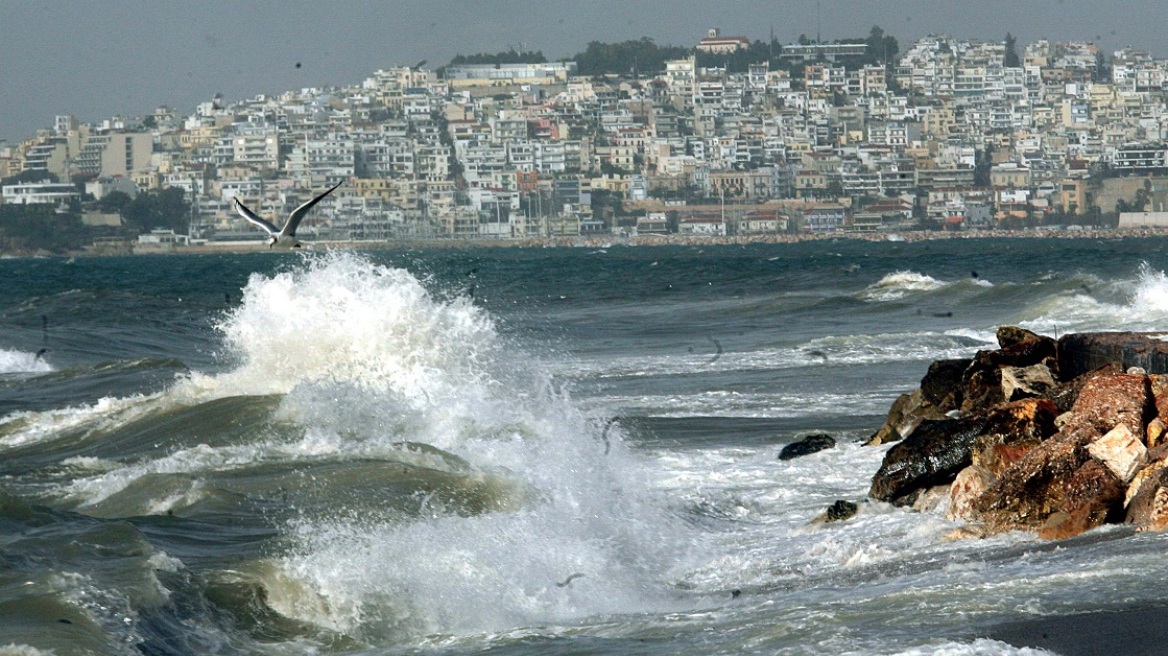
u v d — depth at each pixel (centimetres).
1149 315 10512
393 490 4466
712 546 3984
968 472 3859
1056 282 13825
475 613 3319
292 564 3488
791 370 8394
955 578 3150
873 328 11775
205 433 5728
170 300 17438
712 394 7288
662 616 3114
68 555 3503
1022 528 3600
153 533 3894
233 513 4181
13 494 4538
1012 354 5191
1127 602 2772
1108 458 3656
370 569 3506
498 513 4209
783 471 4950
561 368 8862
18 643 2812
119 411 6347
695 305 16250
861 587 3222
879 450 5147
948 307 13362
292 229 4950
